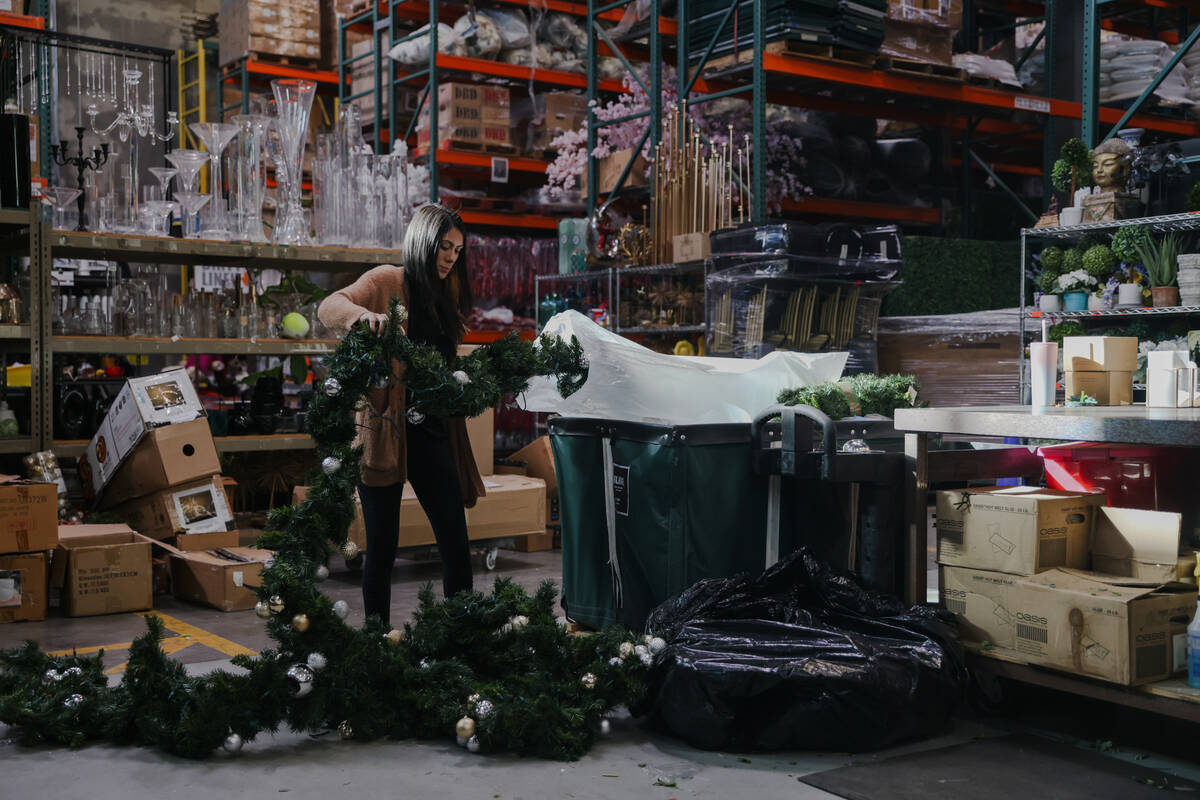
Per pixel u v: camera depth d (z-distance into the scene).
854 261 5.84
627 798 2.19
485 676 2.76
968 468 2.97
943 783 2.25
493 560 4.77
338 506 2.57
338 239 5.69
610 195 7.43
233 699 2.43
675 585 3.09
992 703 2.69
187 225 5.39
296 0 9.55
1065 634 2.45
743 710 2.49
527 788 2.24
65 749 2.48
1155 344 5.97
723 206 6.57
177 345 5.20
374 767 2.37
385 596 2.94
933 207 8.54
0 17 5.99
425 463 2.91
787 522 3.19
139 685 2.54
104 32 10.30
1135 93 7.95
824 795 2.20
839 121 8.30
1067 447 3.16
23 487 3.85
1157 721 2.67
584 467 3.38
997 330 6.46
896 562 2.89
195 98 10.81
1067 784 2.25
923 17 6.82
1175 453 3.00
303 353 5.53
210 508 4.67
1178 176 5.99
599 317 6.90
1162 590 2.44
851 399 3.48
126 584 4.01
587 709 2.51
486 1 8.06
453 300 2.98
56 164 5.98
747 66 6.52
